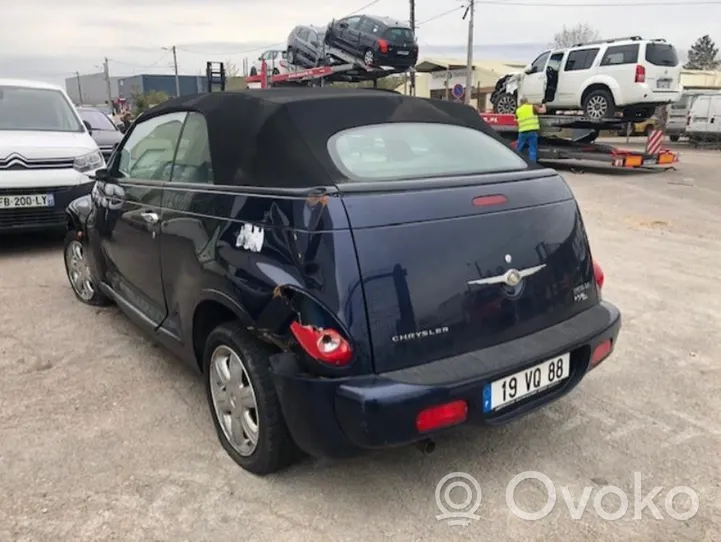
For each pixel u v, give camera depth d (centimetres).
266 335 270
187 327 341
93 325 502
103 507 280
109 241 443
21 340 471
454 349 269
